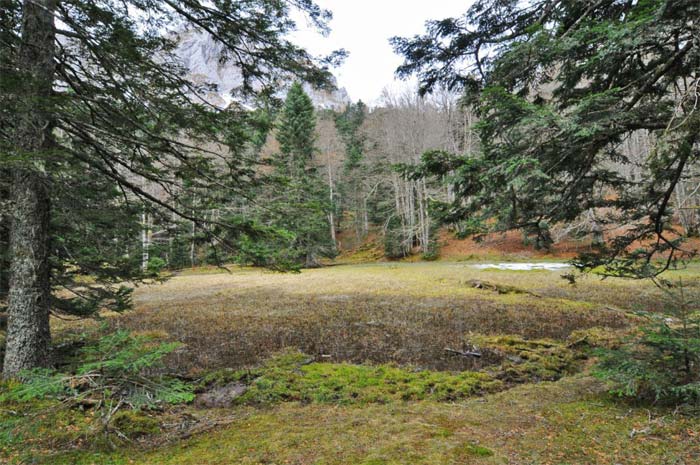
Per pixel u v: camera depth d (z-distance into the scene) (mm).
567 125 2805
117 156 4574
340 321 8234
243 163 4820
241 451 2703
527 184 3408
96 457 2639
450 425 3084
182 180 4762
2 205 3611
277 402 3971
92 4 3723
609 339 6199
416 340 6641
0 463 2527
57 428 2979
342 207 35625
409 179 4168
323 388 4324
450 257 25922
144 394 3100
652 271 4160
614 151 3955
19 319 3723
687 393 2879
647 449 2381
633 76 3480
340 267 23438
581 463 2275
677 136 2746
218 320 8492
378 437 2871
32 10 3635
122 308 5273
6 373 3660
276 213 4867
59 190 3564
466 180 3652
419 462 2395
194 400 4066
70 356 4426
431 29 4766
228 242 4883
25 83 2861
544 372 4836
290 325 7910
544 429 2840
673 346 3100
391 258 28156
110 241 5023
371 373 4906
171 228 5074
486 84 4207
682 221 16281
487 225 4230
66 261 4695
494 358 5633
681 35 2846
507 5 4438
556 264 20297
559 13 4062
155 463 2547
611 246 4473
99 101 4027
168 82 4551
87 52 4199
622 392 3330
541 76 3803
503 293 11766
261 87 4996
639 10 2857
